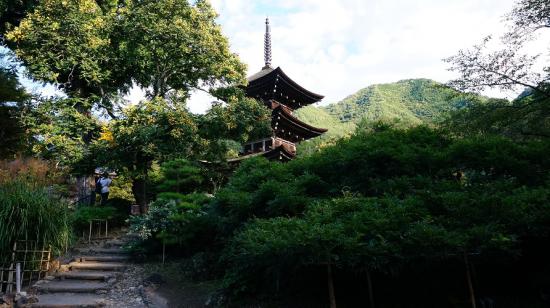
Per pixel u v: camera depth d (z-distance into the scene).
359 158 7.16
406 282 6.60
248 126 15.88
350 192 6.69
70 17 14.47
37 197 8.79
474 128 10.84
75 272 9.78
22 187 8.95
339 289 6.85
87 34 14.66
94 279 9.47
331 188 7.32
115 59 15.94
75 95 16.41
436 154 6.93
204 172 14.43
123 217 15.60
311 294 6.91
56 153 14.13
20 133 15.15
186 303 7.75
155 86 17.22
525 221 5.18
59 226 9.10
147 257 11.05
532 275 6.21
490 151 6.62
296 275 7.00
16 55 15.25
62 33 14.69
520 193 5.70
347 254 5.07
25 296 7.80
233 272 7.55
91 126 15.87
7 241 7.92
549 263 6.12
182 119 14.09
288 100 22.88
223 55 16.88
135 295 8.50
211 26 17.08
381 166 7.22
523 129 10.82
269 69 23.75
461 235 5.00
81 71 15.36
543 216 5.13
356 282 6.82
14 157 13.77
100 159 14.18
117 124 14.66
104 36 15.42
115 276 9.57
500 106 10.88
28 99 15.16
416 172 7.00
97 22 14.79
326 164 7.73
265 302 6.96
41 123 14.70
